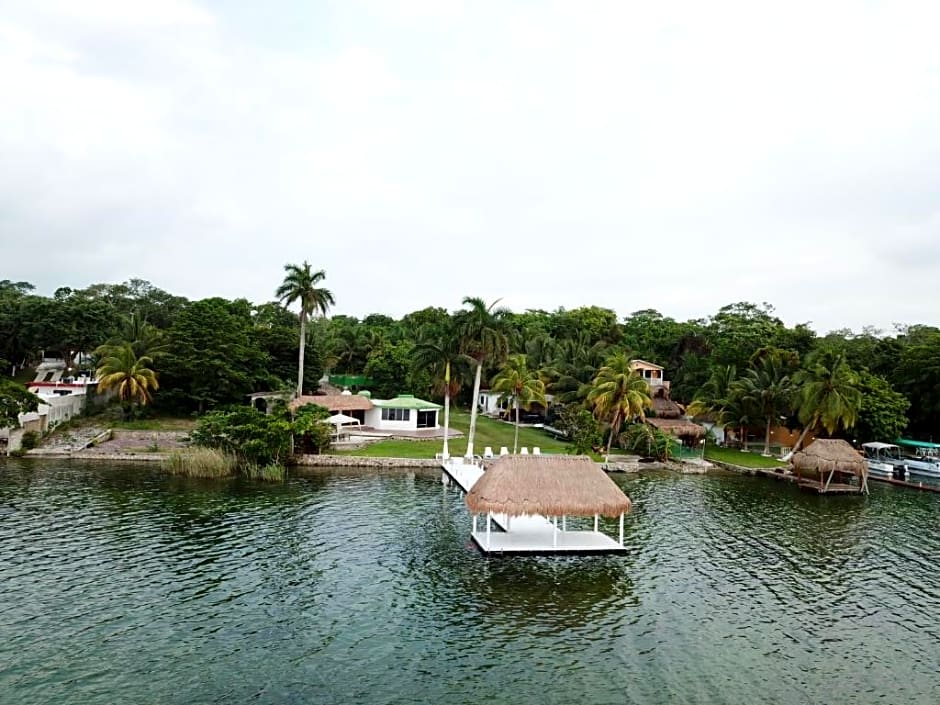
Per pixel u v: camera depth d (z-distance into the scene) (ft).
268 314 384.06
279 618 80.79
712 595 94.79
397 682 66.44
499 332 192.65
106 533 112.47
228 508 132.36
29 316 304.50
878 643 80.53
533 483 110.73
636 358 355.15
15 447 181.98
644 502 157.38
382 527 122.31
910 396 251.19
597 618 84.79
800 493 176.86
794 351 265.75
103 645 71.92
